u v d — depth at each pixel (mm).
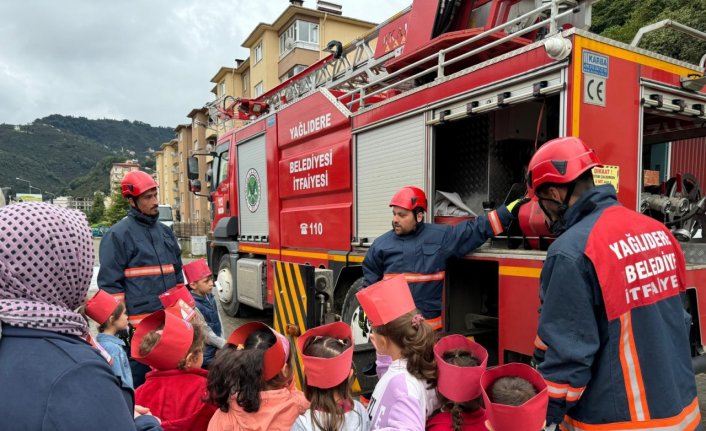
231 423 1679
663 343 1527
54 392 954
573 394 1479
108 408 1012
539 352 1739
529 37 3775
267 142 5816
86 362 1025
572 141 1750
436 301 3104
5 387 953
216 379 1681
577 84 2469
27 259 1039
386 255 3197
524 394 1408
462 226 3020
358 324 4051
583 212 1672
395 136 3732
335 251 4512
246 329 1854
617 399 1488
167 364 1963
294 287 3971
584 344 1477
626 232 1584
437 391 1773
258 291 6004
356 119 4191
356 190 4234
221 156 7547
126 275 3068
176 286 3271
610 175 2600
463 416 1668
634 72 2727
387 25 4949
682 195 3615
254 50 31141
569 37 2473
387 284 1825
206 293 3420
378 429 1646
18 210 1072
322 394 1650
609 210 1640
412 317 1784
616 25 15289
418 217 3109
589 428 1537
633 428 1479
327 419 1639
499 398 1428
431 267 3037
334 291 4488
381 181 3893
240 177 6680
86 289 1173
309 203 5059
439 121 3260
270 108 7188
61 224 1098
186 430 1870
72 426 944
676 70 2961
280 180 5523
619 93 2650
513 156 3588
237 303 6777
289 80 7055
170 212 23344
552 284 1555
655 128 3818
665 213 3393
